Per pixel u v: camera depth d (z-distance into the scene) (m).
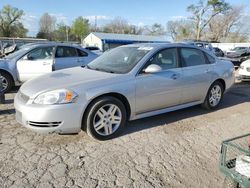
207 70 5.30
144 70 4.29
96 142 3.93
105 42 41.94
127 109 4.23
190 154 3.63
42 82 3.97
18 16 62.84
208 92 5.46
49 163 3.32
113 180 3.00
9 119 4.86
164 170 3.22
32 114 3.57
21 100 3.83
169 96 4.66
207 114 5.39
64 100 3.60
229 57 18.83
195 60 5.23
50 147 3.74
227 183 2.58
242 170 2.34
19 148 3.70
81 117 3.72
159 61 4.57
